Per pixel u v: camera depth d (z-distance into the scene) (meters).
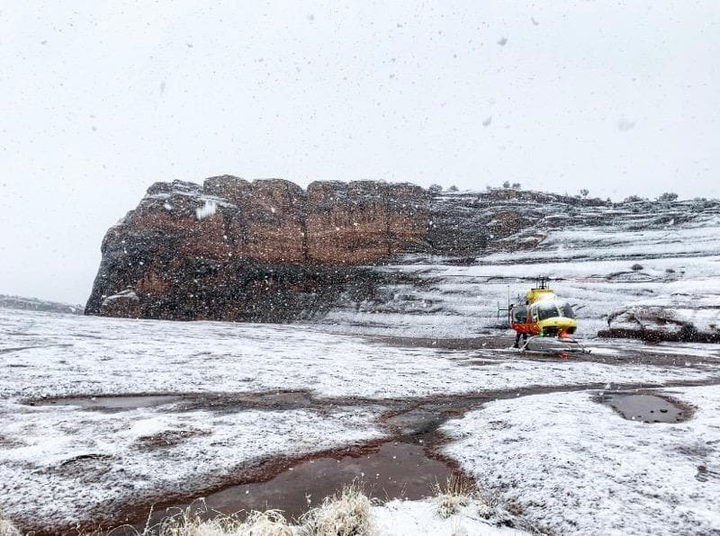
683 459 4.61
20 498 3.95
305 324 51.47
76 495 4.04
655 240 52.69
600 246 54.84
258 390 9.31
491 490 4.26
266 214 64.38
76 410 7.29
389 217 65.56
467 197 72.25
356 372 12.03
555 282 46.75
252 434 5.98
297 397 8.70
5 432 5.91
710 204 60.88
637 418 6.74
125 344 17.81
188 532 3.24
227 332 30.81
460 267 57.31
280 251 62.75
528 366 13.66
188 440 5.66
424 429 6.60
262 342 22.94
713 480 4.06
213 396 8.68
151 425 6.26
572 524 3.39
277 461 5.05
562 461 4.55
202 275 57.62
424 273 57.06
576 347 18.80
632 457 4.64
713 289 26.59
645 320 26.33
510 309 21.45
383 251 63.53
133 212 64.62
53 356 13.18
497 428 6.19
